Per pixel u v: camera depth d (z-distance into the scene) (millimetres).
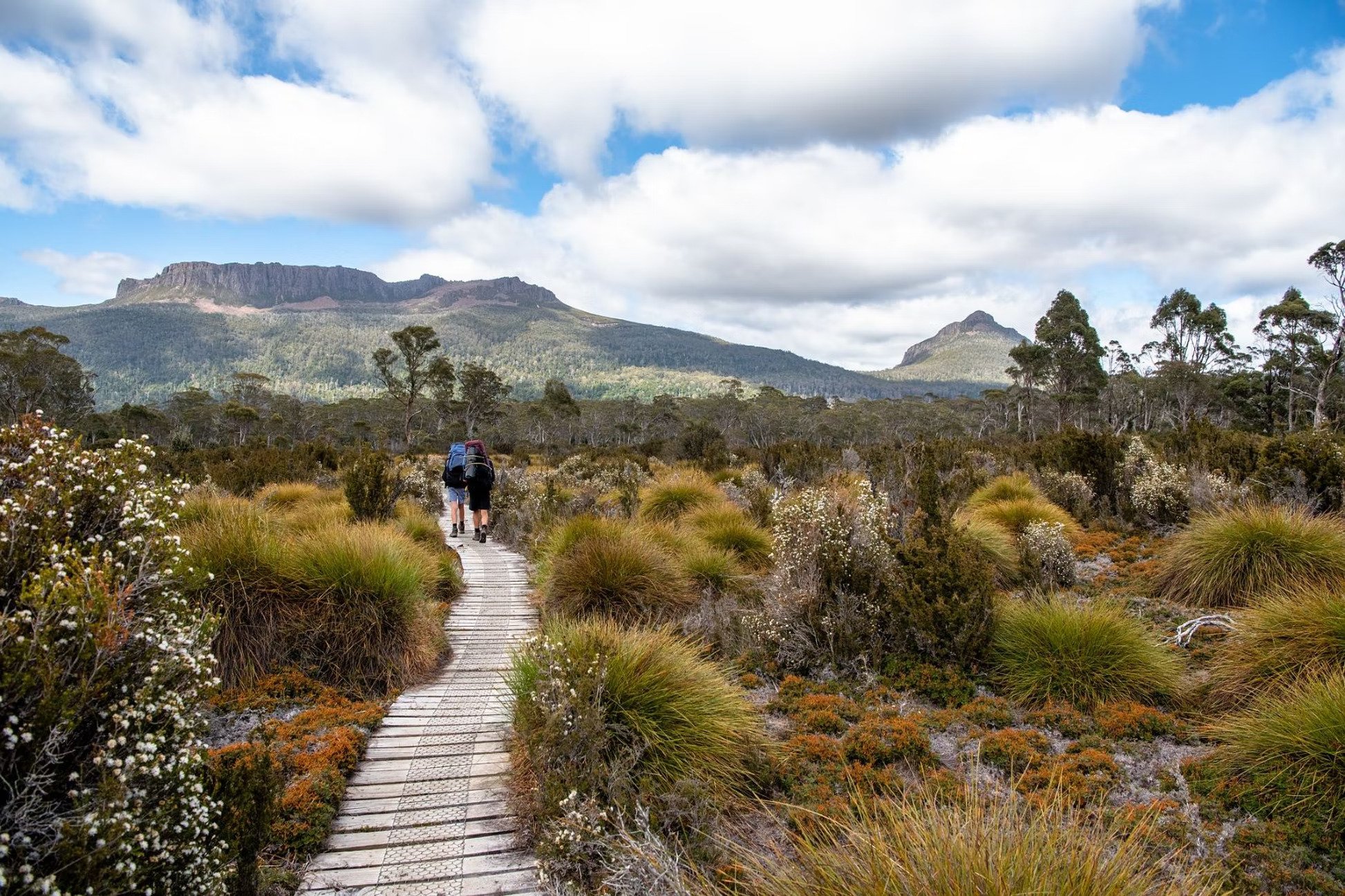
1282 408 46188
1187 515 9453
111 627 2244
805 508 6785
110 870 2096
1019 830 2598
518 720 4273
